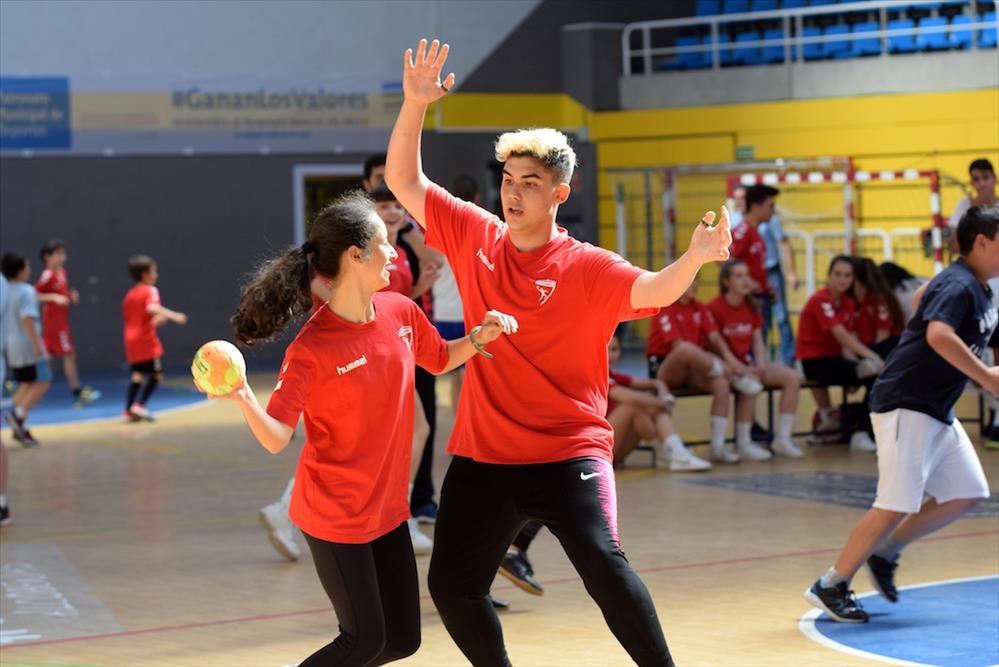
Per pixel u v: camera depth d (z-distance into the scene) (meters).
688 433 13.26
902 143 20.39
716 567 7.27
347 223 4.12
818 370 12.02
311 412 4.15
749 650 5.58
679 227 22.39
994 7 19.38
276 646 5.87
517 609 6.45
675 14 22.94
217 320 24.08
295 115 23.02
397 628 4.27
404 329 4.30
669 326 11.49
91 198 23.28
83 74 22.12
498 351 4.42
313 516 4.15
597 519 4.25
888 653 5.48
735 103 21.80
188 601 6.82
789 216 21.36
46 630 6.24
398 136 4.79
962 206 12.25
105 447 13.63
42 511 9.81
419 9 22.59
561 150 4.39
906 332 5.98
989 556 7.41
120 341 23.80
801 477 10.48
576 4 22.77
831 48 21.36
